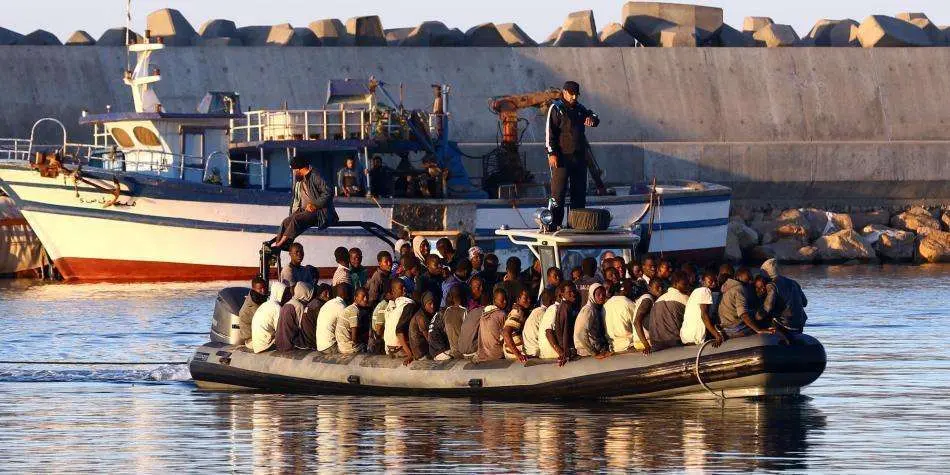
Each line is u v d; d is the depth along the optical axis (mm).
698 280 55781
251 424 49531
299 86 149250
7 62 143375
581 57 154375
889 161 149875
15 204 113312
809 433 46375
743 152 147250
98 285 111688
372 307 58031
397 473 40875
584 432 46750
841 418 49094
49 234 113188
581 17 163000
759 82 157500
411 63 151250
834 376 60625
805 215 144000
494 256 58875
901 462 41656
